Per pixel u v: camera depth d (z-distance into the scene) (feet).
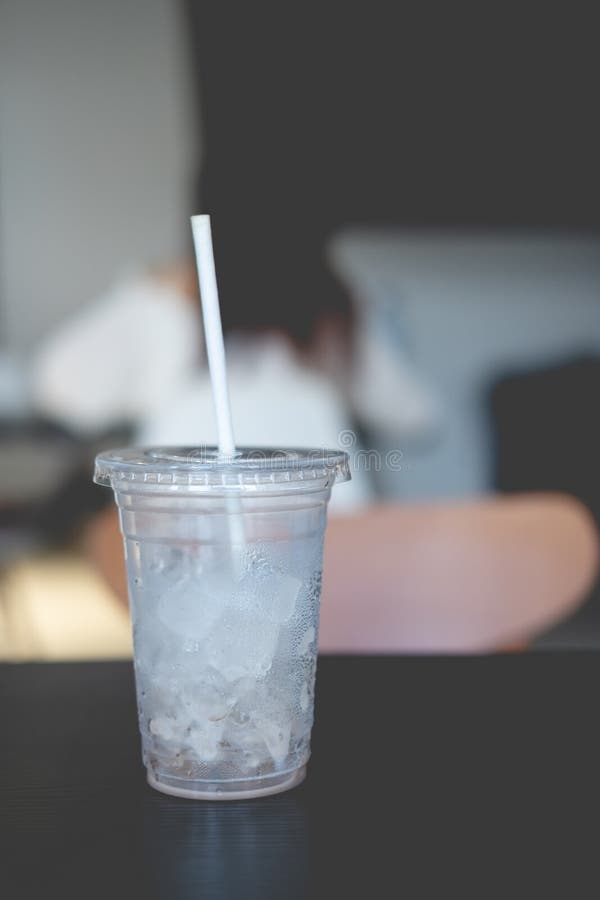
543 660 2.93
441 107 13.99
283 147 14.01
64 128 15.30
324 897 1.60
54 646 10.21
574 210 13.96
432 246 13.87
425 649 4.26
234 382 6.45
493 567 4.31
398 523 4.34
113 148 15.35
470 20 13.98
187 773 1.97
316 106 14.05
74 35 15.17
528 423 13.55
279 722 1.97
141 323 9.71
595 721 2.43
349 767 2.14
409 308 13.60
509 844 1.78
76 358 9.87
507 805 1.95
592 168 13.91
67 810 1.93
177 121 15.30
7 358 15.10
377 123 14.10
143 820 1.88
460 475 13.32
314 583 2.01
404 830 1.84
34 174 15.34
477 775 2.10
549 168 13.88
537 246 13.93
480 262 13.83
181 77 15.16
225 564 1.88
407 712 2.49
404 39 14.06
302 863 1.72
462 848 1.77
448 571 4.30
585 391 13.64
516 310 13.76
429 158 13.98
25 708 2.55
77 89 15.25
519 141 13.92
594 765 2.15
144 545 1.92
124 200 15.40
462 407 13.52
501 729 2.37
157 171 15.37
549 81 13.99
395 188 13.92
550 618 4.29
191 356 9.41
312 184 13.79
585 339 13.80
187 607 1.89
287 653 1.97
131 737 2.34
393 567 4.30
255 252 6.90
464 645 4.27
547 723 2.41
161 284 9.87
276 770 1.99
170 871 1.69
